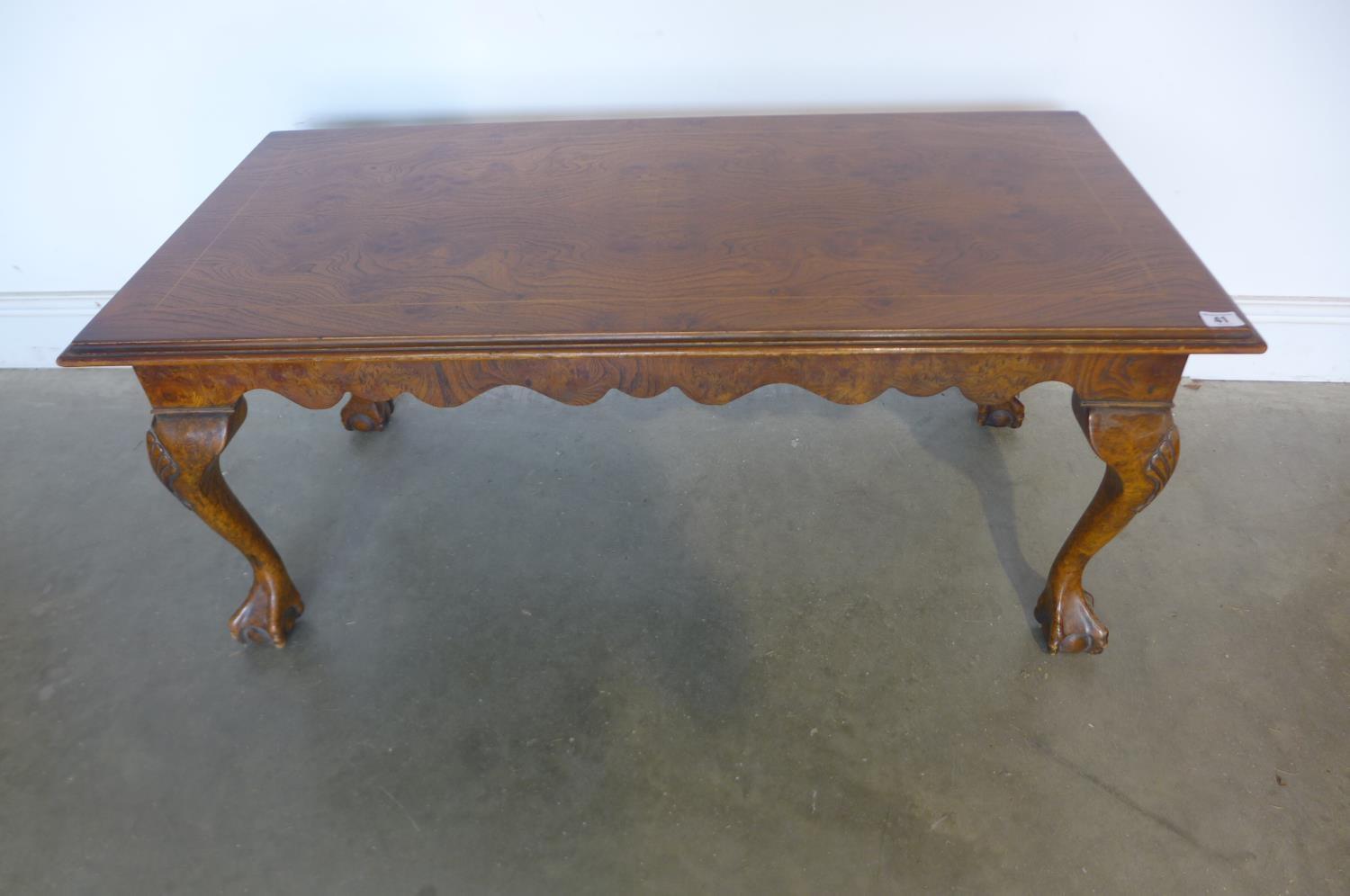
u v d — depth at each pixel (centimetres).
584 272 150
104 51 205
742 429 236
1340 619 182
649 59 204
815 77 206
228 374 144
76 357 138
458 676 179
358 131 200
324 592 197
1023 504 211
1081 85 202
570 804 157
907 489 216
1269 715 165
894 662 178
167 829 156
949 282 143
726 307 140
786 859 148
